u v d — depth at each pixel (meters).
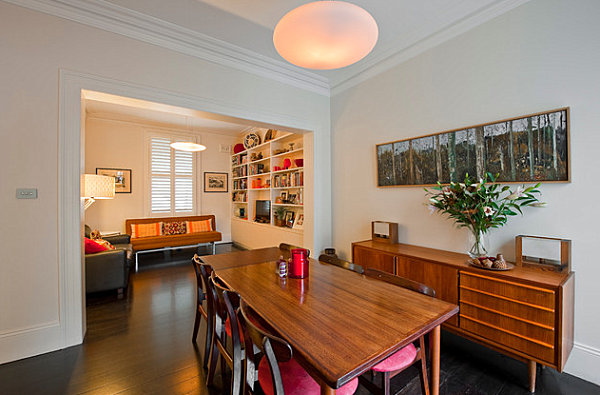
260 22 2.44
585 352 1.72
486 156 2.20
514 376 1.78
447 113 2.48
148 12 2.29
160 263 4.69
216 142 6.54
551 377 1.76
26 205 1.98
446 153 2.47
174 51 2.60
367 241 3.01
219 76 2.87
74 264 2.13
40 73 2.02
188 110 2.75
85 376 1.76
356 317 1.17
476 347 2.13
